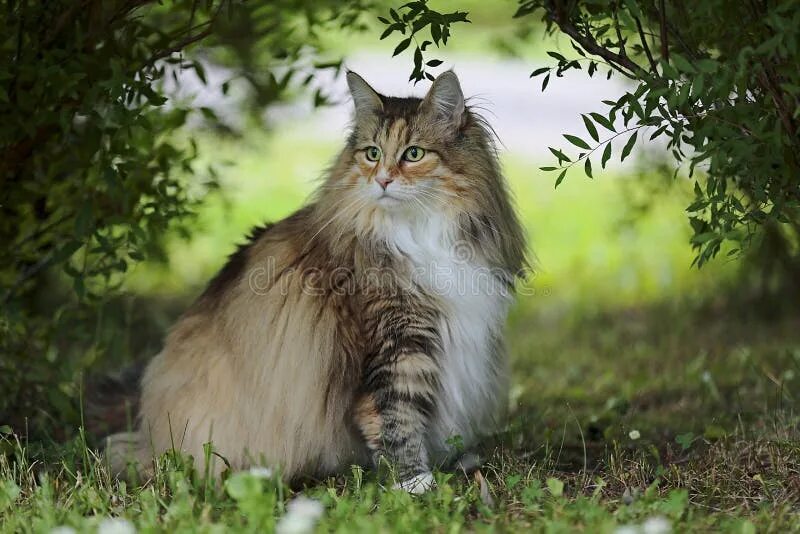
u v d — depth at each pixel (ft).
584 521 17.10
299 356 21.31
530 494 18.47
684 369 32.60
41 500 18.12
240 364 21.53
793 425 23.80
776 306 38.78
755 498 19.69
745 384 30.81
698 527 17.01
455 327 21.48
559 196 57.06
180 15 27.14
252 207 51.49
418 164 21.31
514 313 42.60
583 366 35.04
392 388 21.17
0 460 20.66
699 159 18.56
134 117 22.66
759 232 18.99
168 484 19.94
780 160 18.71
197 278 42.65
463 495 19.19
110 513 18.42
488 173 22.24
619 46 20.51
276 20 28.04
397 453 21.21
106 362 29.58
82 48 22.71
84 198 24.80
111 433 25.36
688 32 20.56
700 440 24.67
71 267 24.36
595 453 24.43
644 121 18.79
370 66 68.59
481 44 66.03
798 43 17.75
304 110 43.39
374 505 18.88
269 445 21.52
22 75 21.99
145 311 35.68
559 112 69.21
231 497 18.51
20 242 26.04
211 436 20.83
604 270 47.75
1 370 24.99
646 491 19.01
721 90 17.88
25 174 24.95
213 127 34.32
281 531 14.78
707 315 40.06
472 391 22.38
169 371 22.43
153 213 25.59
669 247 48.55
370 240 21.26
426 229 21.47
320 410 21.49
